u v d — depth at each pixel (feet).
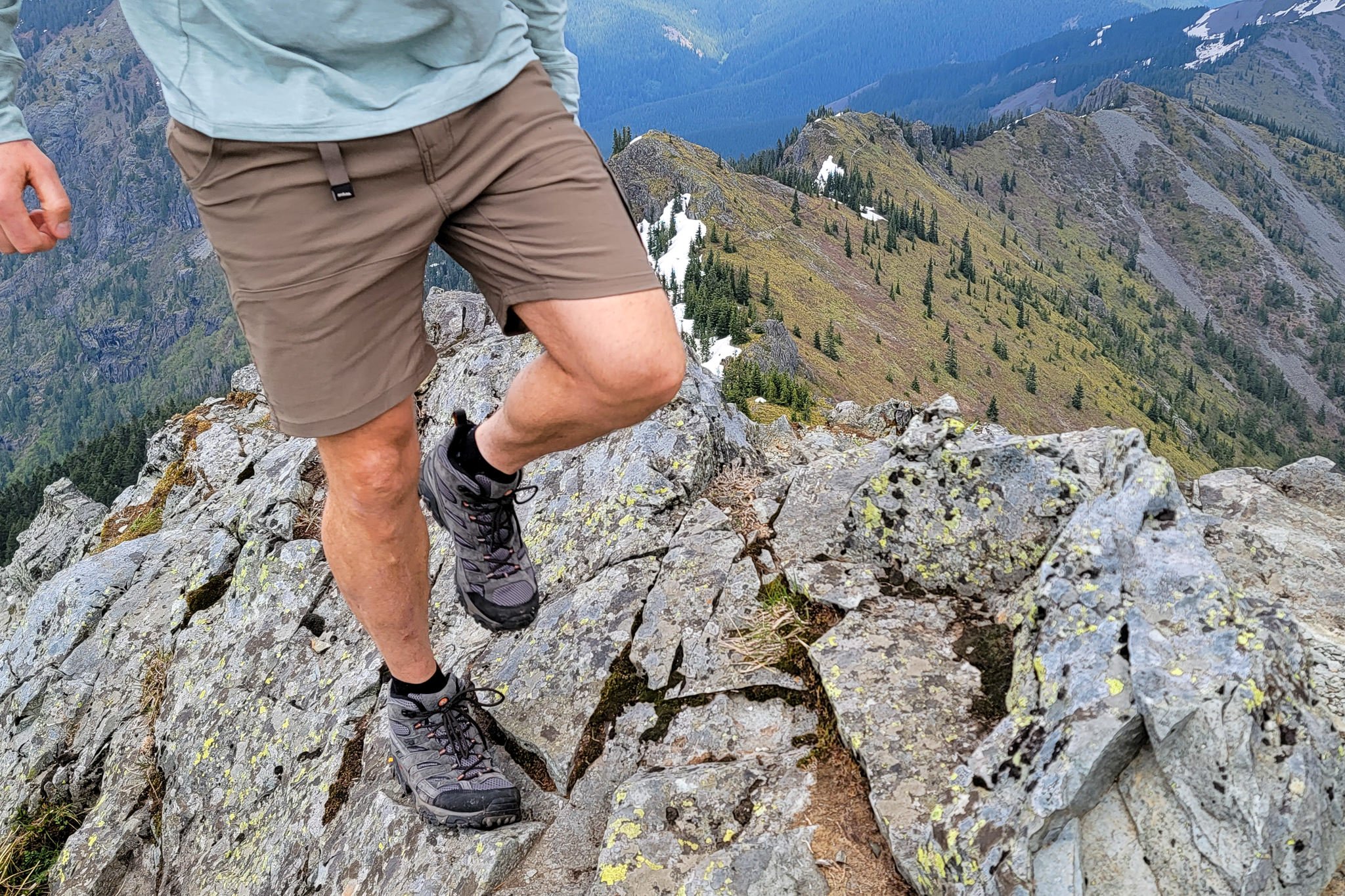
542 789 11.35
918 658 10.67
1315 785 7.31
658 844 9.68
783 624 12.10
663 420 16.11
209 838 15.02
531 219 6.85
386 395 7.48
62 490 64.44
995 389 594.24
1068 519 11.03
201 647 18.37
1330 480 12.67
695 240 602.44
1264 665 7.74
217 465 31.55
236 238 6.89
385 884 10.69
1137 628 8.42
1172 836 7.54
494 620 9.93
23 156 6.68
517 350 21.90
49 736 20.39
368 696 14.30
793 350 465.06
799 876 8.98
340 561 8.82
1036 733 8.29
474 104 6.64
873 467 14.34
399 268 7.10
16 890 17.70
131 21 6.48
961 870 7.82
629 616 12.86
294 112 6.39
